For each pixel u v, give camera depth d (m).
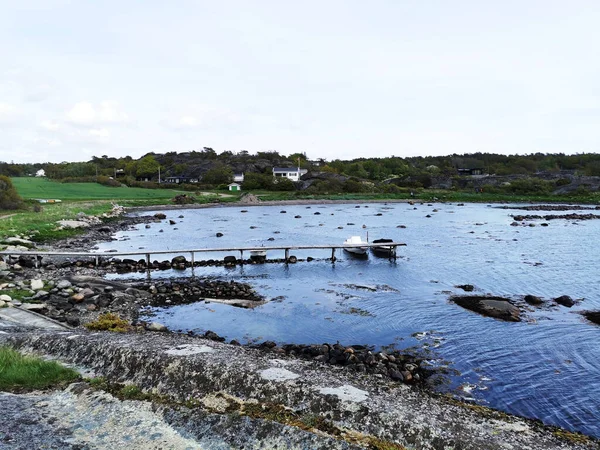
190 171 163.75
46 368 13.40
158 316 22.36
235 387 12.23
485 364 16.67
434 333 19.92
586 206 93.88
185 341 15.80
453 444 9.94
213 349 14.81
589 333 19.83
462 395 14.23
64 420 11.19
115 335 16.12
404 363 16.77
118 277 31.11
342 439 10.28
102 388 12.72
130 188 128.88
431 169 182.62
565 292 26.78
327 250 42.97
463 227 58.91
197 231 55.97
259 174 147.62
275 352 17.22
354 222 65.50
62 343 15.19
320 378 12.90
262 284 29.33
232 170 157.25
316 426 10.77
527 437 10.83
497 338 19.25
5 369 13.23
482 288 27.84
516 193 120.56
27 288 24.47
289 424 10.83
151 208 90.06
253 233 53.69
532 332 19.95
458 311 23.09
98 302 23.50
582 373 15.92
